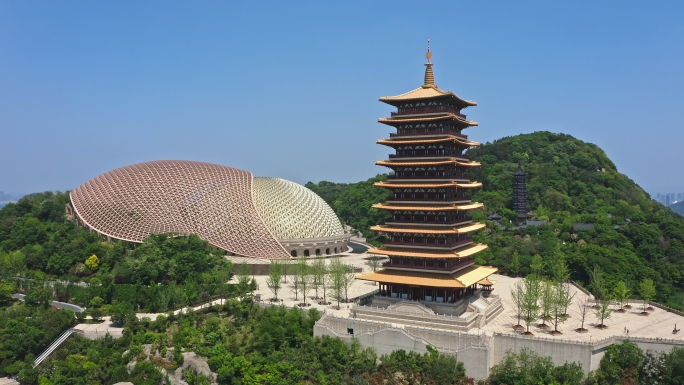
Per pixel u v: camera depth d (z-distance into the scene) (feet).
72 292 527.40
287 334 400.67
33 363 410.31
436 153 424.05
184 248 593.42
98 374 385.50
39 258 612.29
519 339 359.46
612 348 352.08
